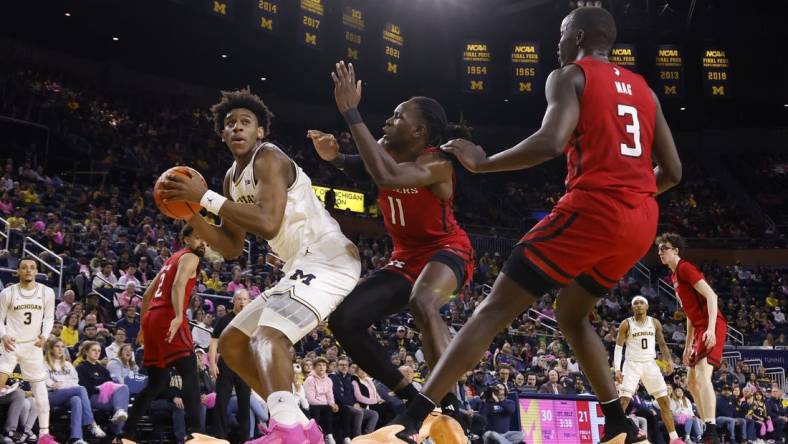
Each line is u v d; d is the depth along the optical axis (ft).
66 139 72.79
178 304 20.89
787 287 83.92
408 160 14.60
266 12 80.33
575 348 11.12
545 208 99.09
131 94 88.22
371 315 13.47
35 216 49.70
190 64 90.79
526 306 9.73
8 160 57.67
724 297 82.74
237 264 52.11
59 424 27.07
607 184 9.60
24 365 24.00
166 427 27.94
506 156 9.66
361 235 77.00
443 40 99.35
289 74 94.17
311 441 10.17
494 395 34.12
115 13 76.59
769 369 63.57
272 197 11.43
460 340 9.39
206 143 85.46
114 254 45.09
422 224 13.96
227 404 24.11
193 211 12.12
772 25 95.66
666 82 97.04
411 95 100.37
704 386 20.49
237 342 11.98
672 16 96.63
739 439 44.01
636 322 28.89
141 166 74.49
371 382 34.01
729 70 98.73
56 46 84.64
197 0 74.69
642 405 39.83
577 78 9.92
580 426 32.89
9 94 72.08
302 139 95.96
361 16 90.53
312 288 11.30
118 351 29.96
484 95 95.55
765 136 108.88
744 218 99.71
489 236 86.02
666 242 21.53
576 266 9.61
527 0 91.91
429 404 9.14
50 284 38.99
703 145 109.81
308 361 33.45
